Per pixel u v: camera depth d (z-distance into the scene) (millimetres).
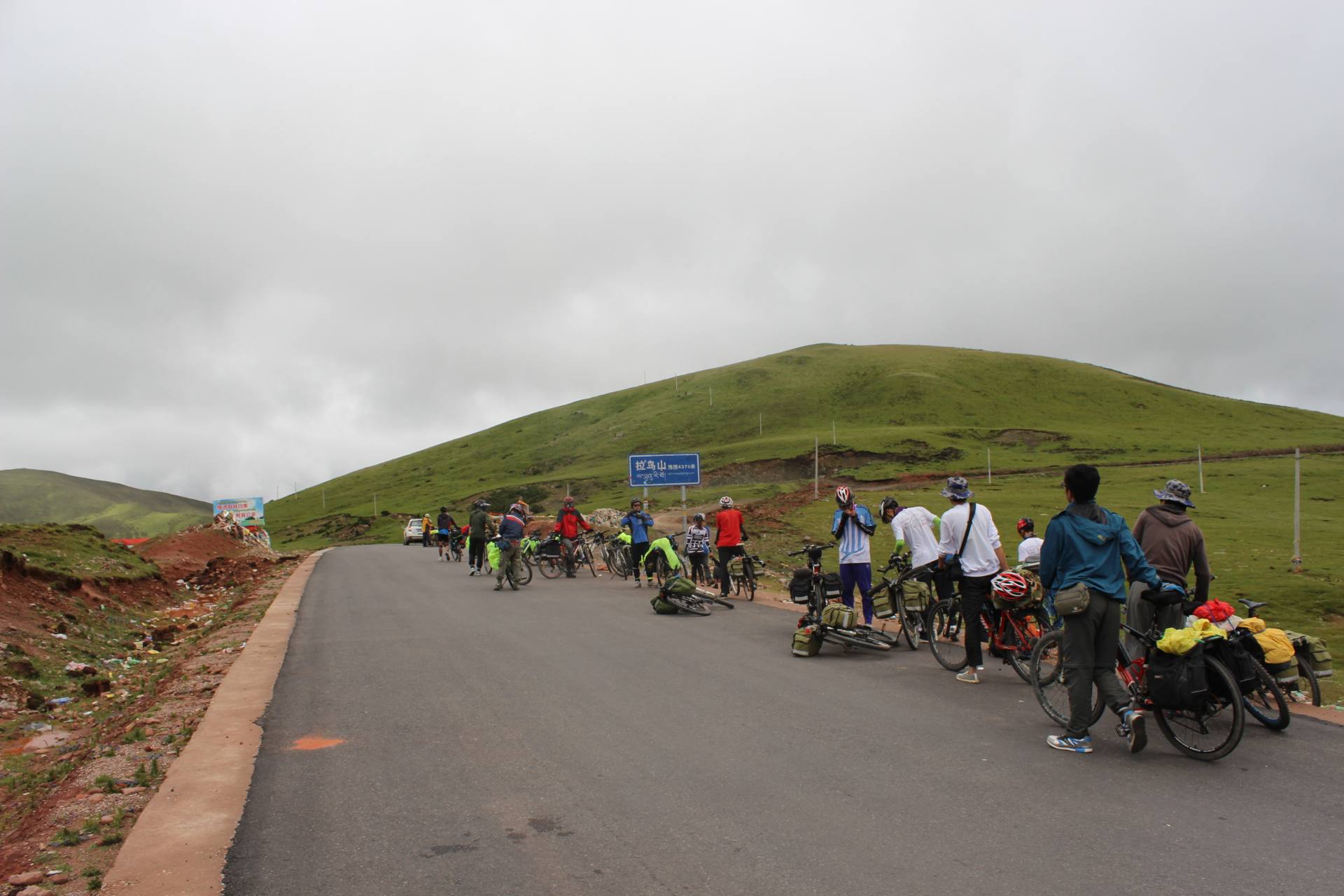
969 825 4613
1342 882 3893
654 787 5273
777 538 33594
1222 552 38875
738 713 7078
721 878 3975
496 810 4930
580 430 174125
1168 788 5215
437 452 191875
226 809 4988
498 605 15391
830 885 3893
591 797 5105
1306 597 24297
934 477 101500
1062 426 134875
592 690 8008
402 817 4840
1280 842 4348
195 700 8141
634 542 18797
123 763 6145
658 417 167250
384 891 3891
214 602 20703
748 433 150375
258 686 8523
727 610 14172
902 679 8453
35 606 13336
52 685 10234
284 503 184500
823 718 6926
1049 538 6234
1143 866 4074
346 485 183375
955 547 8336
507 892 3861
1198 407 147250
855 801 4996
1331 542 42750
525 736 6488
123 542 30203
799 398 163875
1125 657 6566
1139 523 7578
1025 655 8188
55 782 6137
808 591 10297
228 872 4121
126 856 4316
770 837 4457
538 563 21688
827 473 113188
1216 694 5832
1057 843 4359
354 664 9664
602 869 4094
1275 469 90312
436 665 9477
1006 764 5691
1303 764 5641
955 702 7461
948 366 173750
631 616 13469
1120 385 160625
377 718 7148
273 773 5695
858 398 159625
